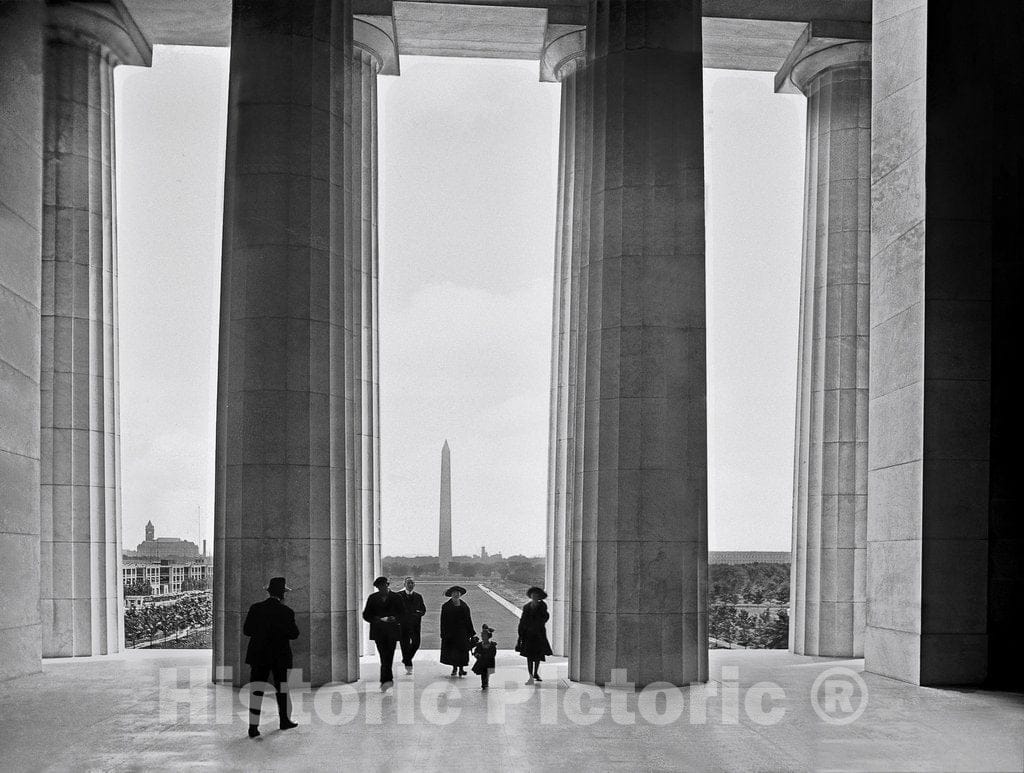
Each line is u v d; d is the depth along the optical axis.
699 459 16.94
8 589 17.25
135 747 11.14
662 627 16.38
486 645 15.84
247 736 11.78
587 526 17.14
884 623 17.48
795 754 10.79
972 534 16.30
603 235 17.38
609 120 17.47
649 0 17.47
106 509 22.11
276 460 16.11
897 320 17.47
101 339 22.44
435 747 11.12
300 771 9.97
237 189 16.66
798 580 22.69
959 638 16.12
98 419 22.14
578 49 22.83
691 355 17.03
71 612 21.02
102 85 22.94
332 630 16.47
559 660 20.66
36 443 18.72
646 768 10.10
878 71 18.53
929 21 16.86
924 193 16.72
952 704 14.12
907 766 10.23
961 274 16.66
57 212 22.02
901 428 17.16
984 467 16.38
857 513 22.23
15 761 10.45
